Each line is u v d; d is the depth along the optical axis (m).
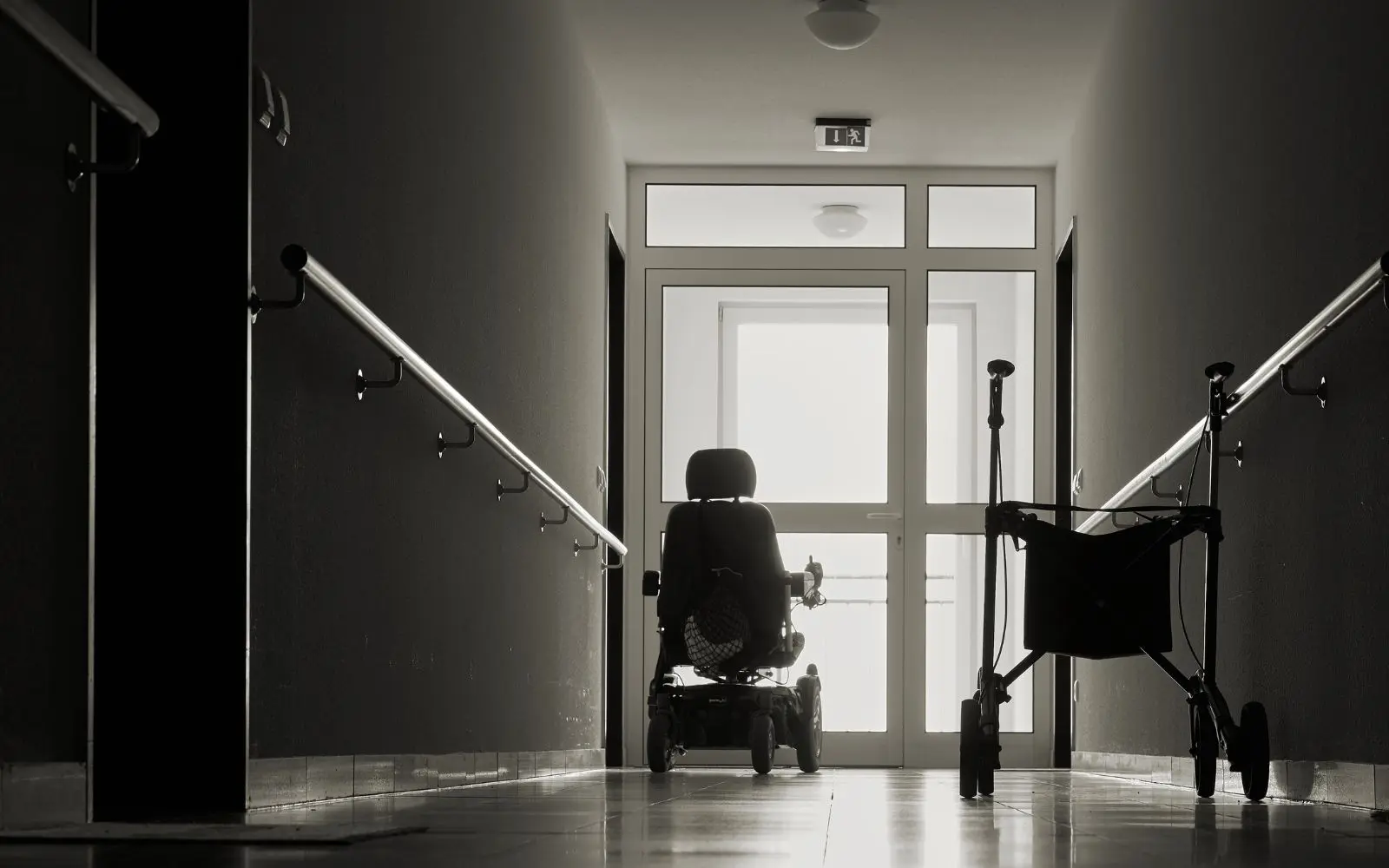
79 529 1.86
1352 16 2.64
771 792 3.40
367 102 2.84
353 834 1.72
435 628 3.29
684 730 5.16
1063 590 3.23
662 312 7.16
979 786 3.20
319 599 2.54
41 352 1.76
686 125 6.54
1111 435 5.40
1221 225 3.69
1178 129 4.23
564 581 5.09
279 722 2.37
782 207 7.18
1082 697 6.14
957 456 7.07
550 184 4.89
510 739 4.11
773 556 4.99
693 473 5.04
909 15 5.29
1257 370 3.13
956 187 7.14
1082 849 1.75
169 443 2.26
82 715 1.86
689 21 5.37
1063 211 6.74
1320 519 2.85
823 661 7.05
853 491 7.09
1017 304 7.07
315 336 2.55
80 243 1.87
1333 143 2.75
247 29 2.30
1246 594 3.42
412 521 3.11
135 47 2.31
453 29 3.53
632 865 1.47
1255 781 2.93
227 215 2.28
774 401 7.12
